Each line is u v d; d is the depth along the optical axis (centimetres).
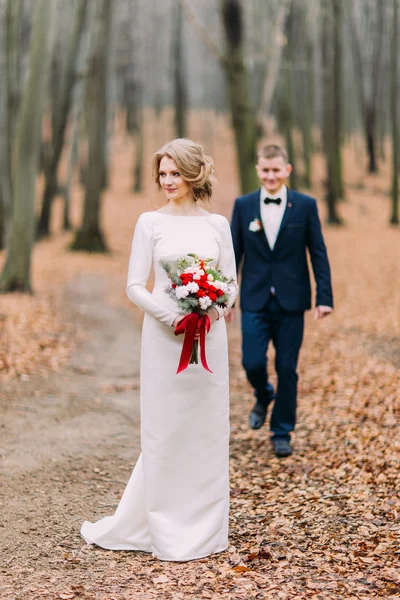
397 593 301
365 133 3672
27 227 1306
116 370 831
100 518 411
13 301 1198
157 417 361
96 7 2131
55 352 887
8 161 1500
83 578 331
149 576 333
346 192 3244
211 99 5362
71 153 2631
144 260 362
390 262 1741
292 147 2705
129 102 4694
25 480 463
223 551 366
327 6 2639
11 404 643
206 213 375
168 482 361
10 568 341
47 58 1255
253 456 526
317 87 4225
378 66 3491
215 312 355
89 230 2233
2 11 1567
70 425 593
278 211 525
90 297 1445
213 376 364
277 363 527
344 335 998
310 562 343
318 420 597
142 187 3700
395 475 448
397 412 588
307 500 429
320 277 523
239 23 1414
